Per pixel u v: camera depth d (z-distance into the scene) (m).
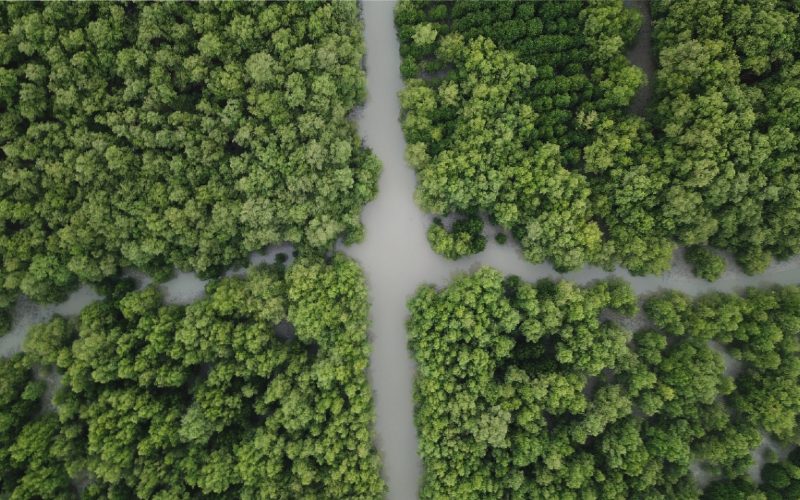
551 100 39.97
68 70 37.06
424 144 40.56
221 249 40.97
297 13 38.91
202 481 37.38
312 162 38.53
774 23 37.50
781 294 40.81
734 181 38.06
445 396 38.84
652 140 39.81
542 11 40.53
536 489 38.88
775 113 38.19
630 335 39.66
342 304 39.28
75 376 37.16
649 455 39.75
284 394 38.78
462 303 39.22
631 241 39.88
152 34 37.59
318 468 39.22
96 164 37.97
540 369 40.28
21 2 37.28
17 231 39.00
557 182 38.78
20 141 37.62
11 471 37.28
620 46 39.84
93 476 38.16
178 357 38.12
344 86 39.97
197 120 39.19
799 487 39.47
